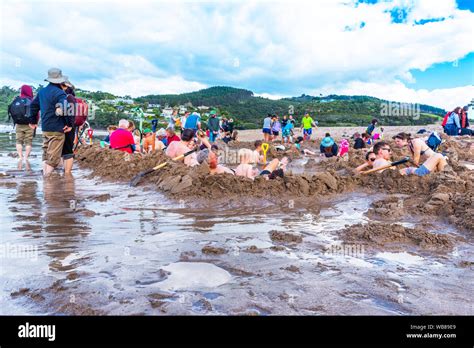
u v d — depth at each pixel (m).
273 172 5.92
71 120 7.04
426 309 1.98
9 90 35.19
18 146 8.48
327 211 4.46
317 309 1.94
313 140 20.06
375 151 6.73
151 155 7.33
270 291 2.14
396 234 3.29
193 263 2.57
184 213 4.25
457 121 15.89
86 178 7.00
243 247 2.96
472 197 4.26
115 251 2.82
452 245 3.13
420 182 5.55
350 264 2.64
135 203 4.80
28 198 5.01
